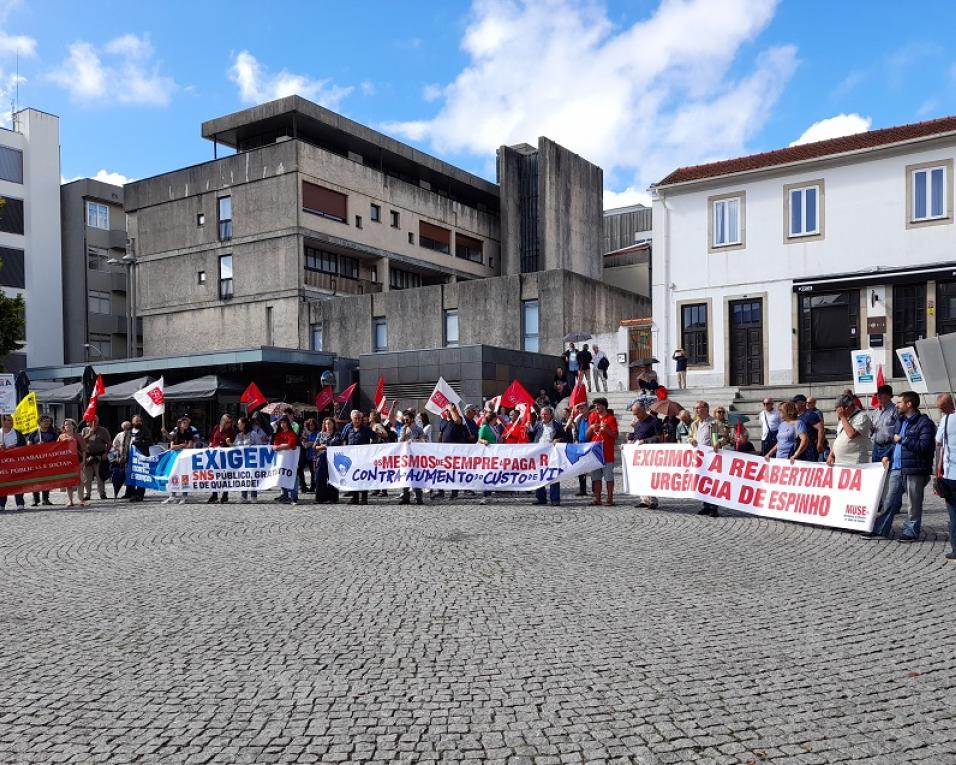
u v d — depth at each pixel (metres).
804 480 11.83
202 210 45.38
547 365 32.94
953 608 7.29
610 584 8.33
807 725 4.80
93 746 4.64
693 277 27.89
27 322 51.94
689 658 6.00
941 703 5.11
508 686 5.46
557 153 53.72
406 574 8.89
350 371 34.91
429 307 38.38
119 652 6.35
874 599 7.65
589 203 56.97
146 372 36.16
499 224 56.78
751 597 7.76
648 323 31.75
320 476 15.95
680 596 7.81
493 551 10.14
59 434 18.78
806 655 6.04
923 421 10.50
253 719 4.97
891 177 24.66
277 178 42.44
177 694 5.41
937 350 13.75
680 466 13.45
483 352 29.64
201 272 45.38
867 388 21.22
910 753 4.43
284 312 42.16
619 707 5.09
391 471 15.55
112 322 54.75
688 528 11.80
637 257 52.62
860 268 25.02
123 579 9.05
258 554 10.30
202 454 16.80
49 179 53.78
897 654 6.05
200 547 10.93
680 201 28.20
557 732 4.75
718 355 27.33
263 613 7.40
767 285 26.55
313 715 5.02
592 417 15.61
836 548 10.21
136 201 47.94
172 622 7.17
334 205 44.06
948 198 23.80
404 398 31.52
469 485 15.24
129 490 17.62
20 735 4.80
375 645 6.39
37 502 17.23
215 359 33.16
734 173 26.97
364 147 47.47
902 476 10.73
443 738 4.68
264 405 21.84
